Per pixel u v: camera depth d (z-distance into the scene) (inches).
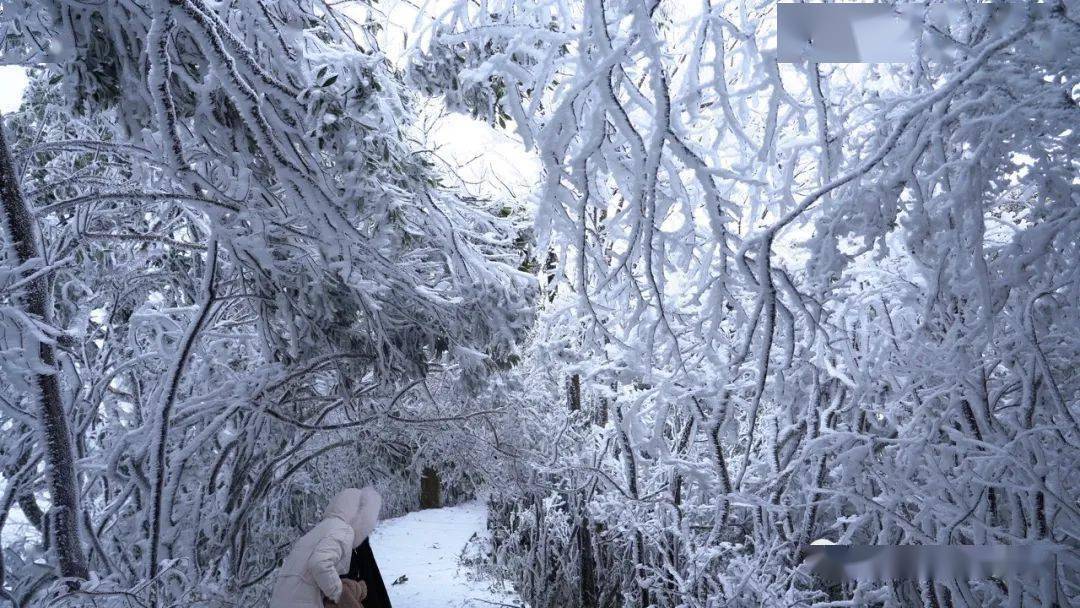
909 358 136.8
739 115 143.0
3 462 179.9
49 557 148.4
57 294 212.5
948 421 147.2
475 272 193.0
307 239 176.9
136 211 222.8
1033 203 147.6
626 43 96.3
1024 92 99.3
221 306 215.5
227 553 219.8
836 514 175.0
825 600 183.6
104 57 136.6
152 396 198.4
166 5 116.3
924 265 115.8
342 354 186.5
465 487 344.5
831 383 177.2
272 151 140.6
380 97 164.6
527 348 273.1
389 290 188.5
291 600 166.9
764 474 188.9
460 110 165.3
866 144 120.6
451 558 441.1
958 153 123.8
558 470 250.1
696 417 180.7
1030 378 126.4
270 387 188.2
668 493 202.8
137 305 247.8
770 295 99.6
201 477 210.5
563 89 116.9
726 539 185.3
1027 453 126.6
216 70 127.2
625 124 99.0
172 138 133.5
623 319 159.3
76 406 183.6
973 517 125.4
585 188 102.8
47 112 219.6
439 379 289.4
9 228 140.5
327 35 184.9
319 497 318.7
